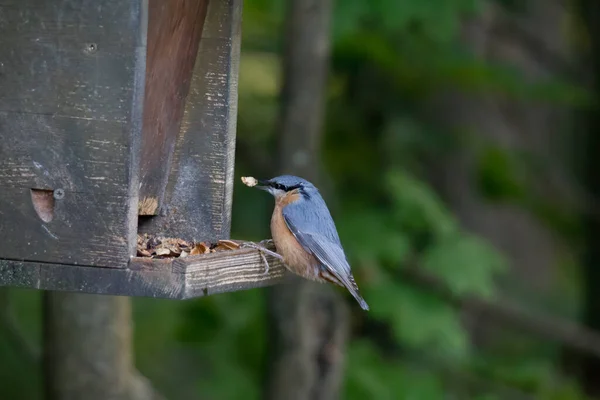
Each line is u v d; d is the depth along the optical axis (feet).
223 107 30.45
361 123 50.06
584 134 63.77
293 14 41.91
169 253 28.40
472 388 48.62
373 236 43.75
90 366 34.71
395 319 42.91
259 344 45.21
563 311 61.77
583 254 62.69
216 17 30.19
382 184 47.03
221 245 30.04
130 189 24.84
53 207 25.11
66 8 24.72
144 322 47.34
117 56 24.71
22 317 46.42
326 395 40.68
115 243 24.86
